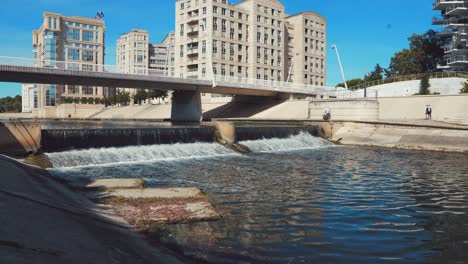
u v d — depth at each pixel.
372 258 8.68
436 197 15.23
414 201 14.48
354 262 8.42
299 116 67.62
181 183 17.70
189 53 104.88
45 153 22.95
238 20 104.81
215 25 100.00
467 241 9.92
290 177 19.67
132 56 170.62
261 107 80.12
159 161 25.30
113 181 15.63
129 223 10.11
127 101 125.31
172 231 9.82
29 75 48.62
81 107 114.44
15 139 22.20
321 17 129.38
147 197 12.88
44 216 7.96
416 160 27.23
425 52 94.44
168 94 107.19
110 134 25.98
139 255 7.36
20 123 22.44
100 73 52.41
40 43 164.12
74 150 24.22
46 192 11.38
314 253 8.90
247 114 79.38
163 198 12.80
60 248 6.20
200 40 101.44
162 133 28.70
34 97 161.62
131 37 170.50
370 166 24.02
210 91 71.19
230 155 29.39
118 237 8.33
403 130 38.88
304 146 37.16
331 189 16.66
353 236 10.21
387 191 16.33
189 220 10.77
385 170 22.38
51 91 145.50
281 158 27.78
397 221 11.74
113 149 25.52
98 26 164.00
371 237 10.16
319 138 40.94
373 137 40.00
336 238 10.01
